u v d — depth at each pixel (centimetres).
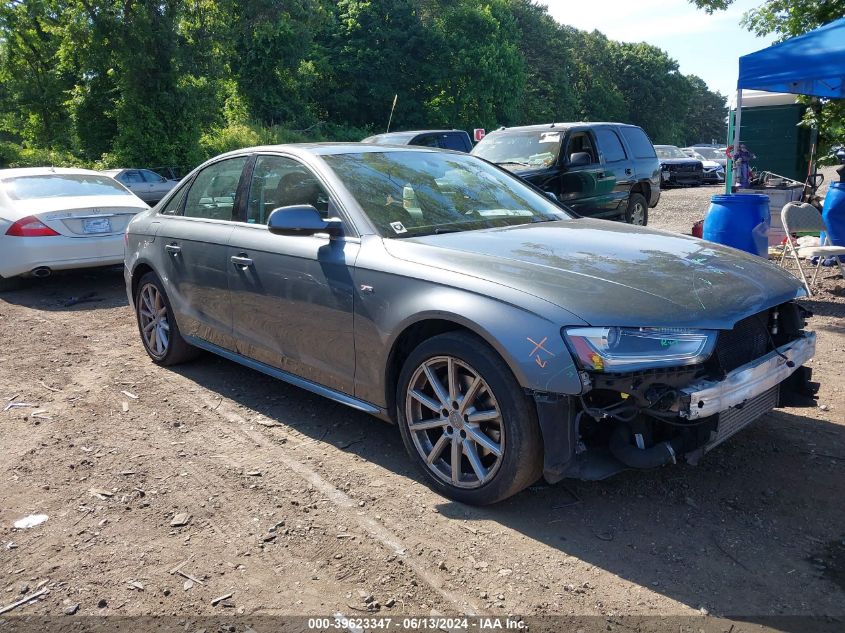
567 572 279
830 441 390
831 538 298
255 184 454
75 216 814
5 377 536
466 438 324
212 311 476
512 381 300
